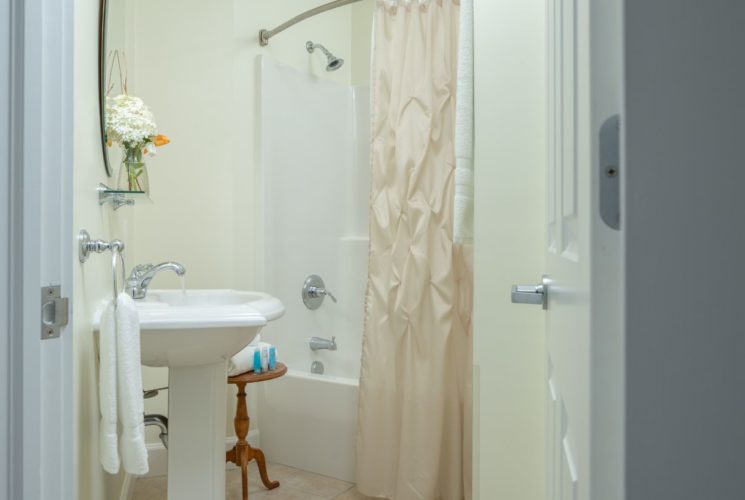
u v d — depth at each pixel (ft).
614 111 1.22
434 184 7.32
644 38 1.04
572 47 1.71
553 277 2.54
